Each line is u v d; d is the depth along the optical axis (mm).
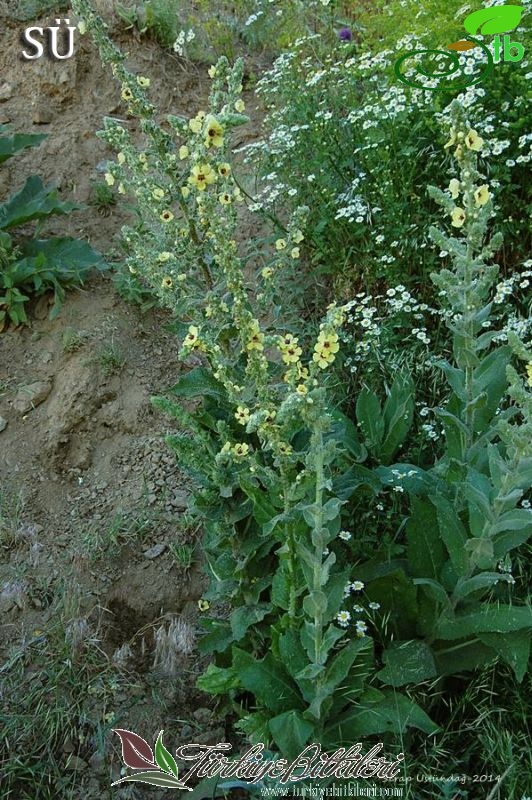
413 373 3211
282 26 5020
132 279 3746
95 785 2471
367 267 3529
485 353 3248
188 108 4734
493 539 2201
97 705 2650
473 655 2352
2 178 4207
